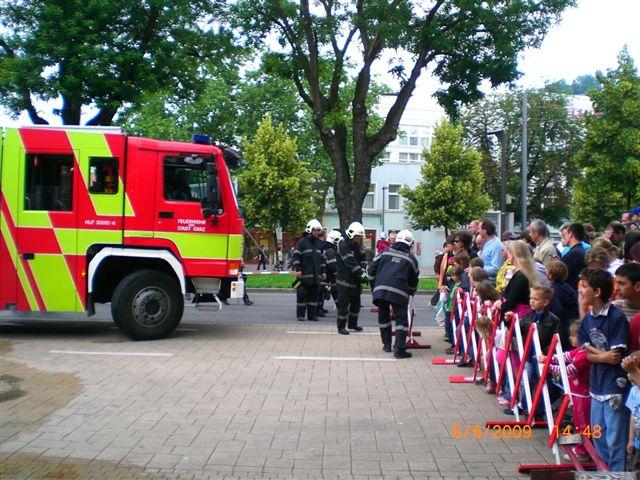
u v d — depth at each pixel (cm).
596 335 454
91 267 1035
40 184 1041
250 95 4319
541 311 604
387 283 945
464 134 4784
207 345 1010
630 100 2798
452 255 1112
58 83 1738
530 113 4612
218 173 1072
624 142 2791
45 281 1038
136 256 1043
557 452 512
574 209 3303
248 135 4288
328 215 5212
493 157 4731
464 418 640
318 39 2169
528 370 629
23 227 1035
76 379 773
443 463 518
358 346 1026
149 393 716
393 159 7325
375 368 864
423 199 4219
